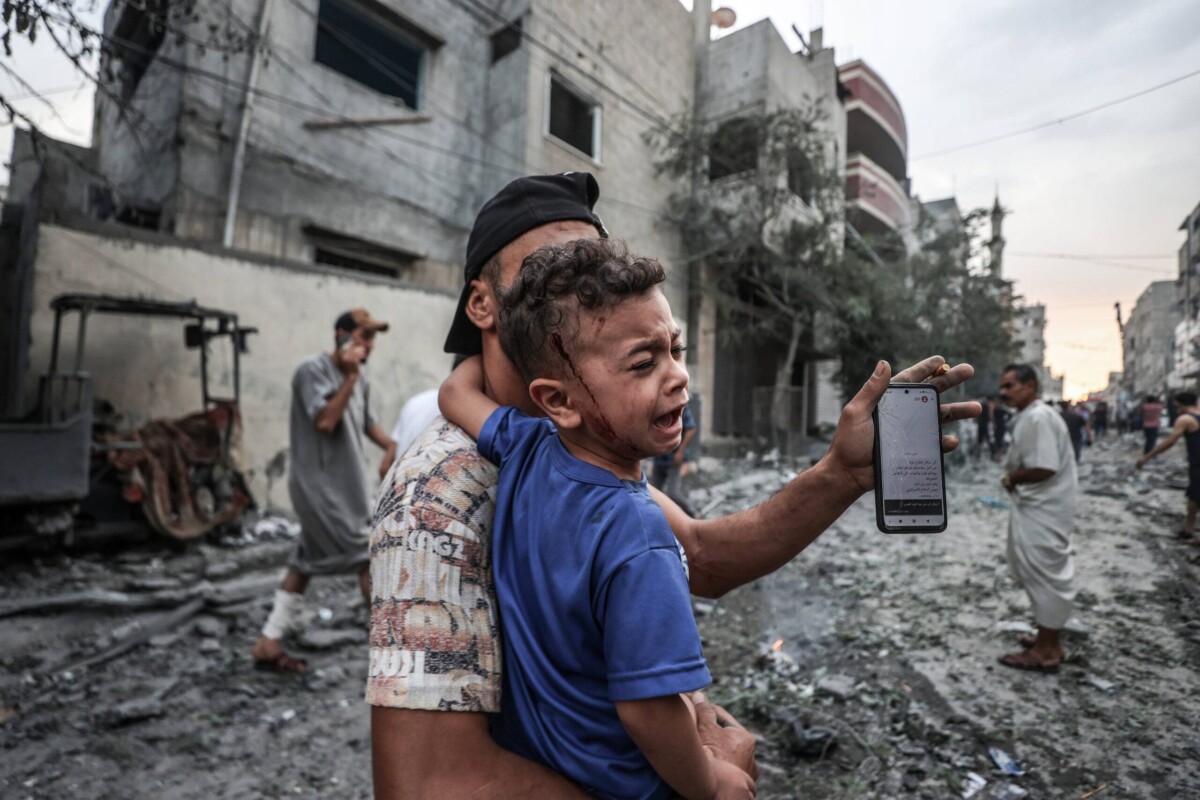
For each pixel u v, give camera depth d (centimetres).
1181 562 562
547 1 1073
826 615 437
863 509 805
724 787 77
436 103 1085
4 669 358
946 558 581
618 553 68
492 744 72
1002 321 1695
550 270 75
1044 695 321
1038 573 348
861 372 1523
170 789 254
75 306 564
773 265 1334
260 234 877
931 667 353
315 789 256
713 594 104
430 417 318
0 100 291
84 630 412
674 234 1316
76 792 251
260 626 429
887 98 2039
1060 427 351
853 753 269
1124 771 257
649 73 1271
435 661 69
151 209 825
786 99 1366
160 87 859
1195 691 321
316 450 347
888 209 2072
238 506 624
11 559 513
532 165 1059
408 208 1048
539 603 72
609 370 71
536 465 78
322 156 944
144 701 313
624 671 65
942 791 244
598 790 71
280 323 763
